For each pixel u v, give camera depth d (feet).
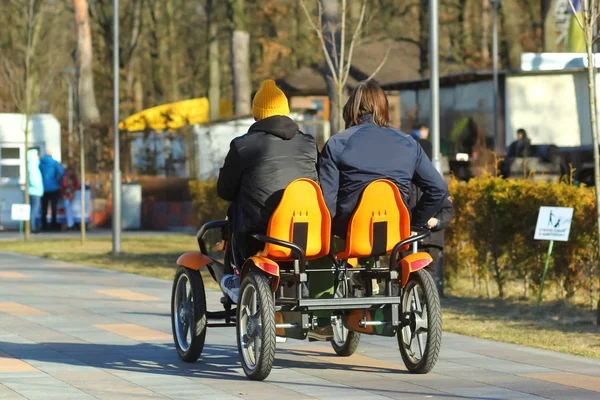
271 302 51.47
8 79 226.38
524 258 87.10
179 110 221.05
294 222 51.37
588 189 83.46
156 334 68.28
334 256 54.29
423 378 52.90
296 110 198.80
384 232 52.54
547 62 103.45
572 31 143.74
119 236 141.08
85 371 54.60
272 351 51.24
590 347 63.26
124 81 347.56
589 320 75.46
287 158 53.26
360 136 52.85
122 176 218.38
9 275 110.63
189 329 58.44
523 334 68.64
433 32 93.30
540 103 157.99
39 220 199.93
